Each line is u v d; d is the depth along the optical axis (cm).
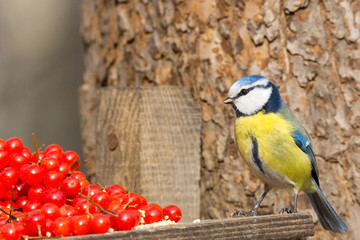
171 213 580
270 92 813
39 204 532
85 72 1104
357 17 833
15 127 1756
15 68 1792
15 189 563
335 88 838
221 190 888
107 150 877
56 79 1816
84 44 1106
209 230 534
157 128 872
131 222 500
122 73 1005
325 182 840
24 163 565
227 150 884
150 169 861
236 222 552
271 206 868
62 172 572
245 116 811
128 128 870
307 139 803
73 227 484
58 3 1864
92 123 1090
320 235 851
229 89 849
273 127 789
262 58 869
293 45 853
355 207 826
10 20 1811
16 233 467
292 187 809
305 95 850
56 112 1802
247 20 877
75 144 1811
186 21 925
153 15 964
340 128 834
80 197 540
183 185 869
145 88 885
